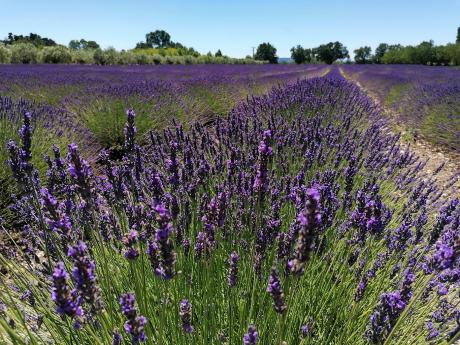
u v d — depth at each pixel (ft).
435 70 108.37
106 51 131.75
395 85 65.57
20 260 10.04
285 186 10.64
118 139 24.50
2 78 39.40
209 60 183.11
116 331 5.40
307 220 4.43
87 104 26.58
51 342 7.20
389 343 5.36
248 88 45.21
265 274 7.52
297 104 25.00
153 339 6.55
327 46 315.78
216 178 11.53
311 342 6.82
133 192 8.97
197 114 29.86
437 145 29.58
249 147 14.08
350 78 102.89
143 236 6.87
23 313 6.85
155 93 30.25
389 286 8.20
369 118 28.40
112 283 7.45
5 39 245.04
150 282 7.99
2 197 13.70
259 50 297.33
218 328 7.03
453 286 7.84
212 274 7.02
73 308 4.32
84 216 7.95
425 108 37.04
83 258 4.41
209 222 6.36
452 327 7.16
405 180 13.73
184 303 4.96
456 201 6.67
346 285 8.04
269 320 6.98
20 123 17.33
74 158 5.75
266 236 7.25
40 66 80.89
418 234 8.23
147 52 198.59
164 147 14.02
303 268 4.71
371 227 6.71
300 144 14.65
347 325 6.63
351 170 8.55
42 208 6.63
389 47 306.35
